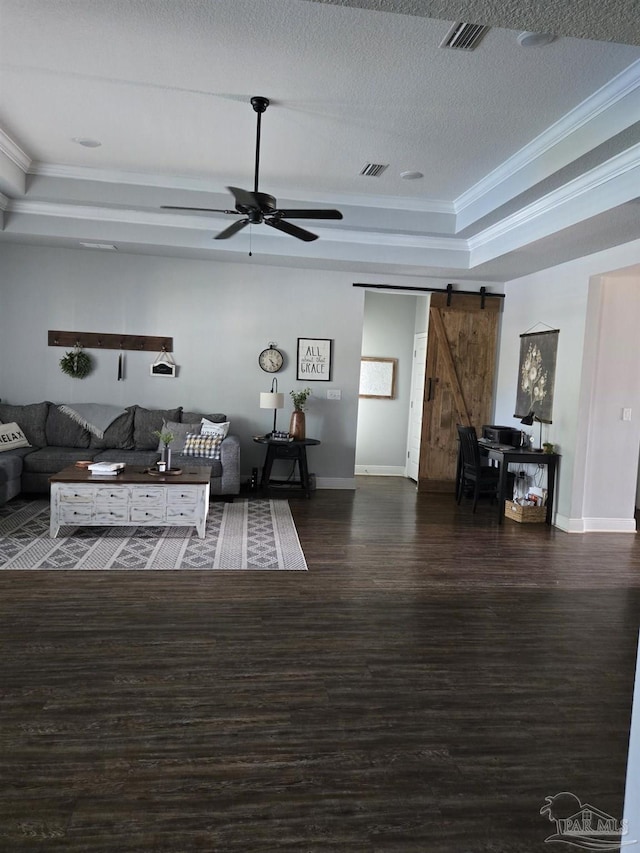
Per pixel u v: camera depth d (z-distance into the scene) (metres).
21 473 6.04
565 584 4.43
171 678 2.82
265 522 5.77
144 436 6.70
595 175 4.21
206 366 7.16
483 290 7.66
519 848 1.90
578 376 5.96
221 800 2.04
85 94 3.95
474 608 3.88
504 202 5.04
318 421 7.42
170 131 4.53
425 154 4.68
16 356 6.85
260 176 5.50
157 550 4.75
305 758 2.28
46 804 1.98
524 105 3.74
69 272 6.84
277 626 3.46
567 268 6.20
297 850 1.84
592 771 2.29
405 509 6.65
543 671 3.08
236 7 2.87
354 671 2.98
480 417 7.82
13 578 4.01
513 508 6.41
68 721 2.44
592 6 2.00
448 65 3.29
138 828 1.90
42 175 5.61
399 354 8.81
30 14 3.02
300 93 3.76
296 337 7.28
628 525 6.21
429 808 2.05
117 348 6.98
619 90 3.40
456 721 2.58
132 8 2.93
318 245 6.52
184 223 6.27
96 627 3.33
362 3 2.04
